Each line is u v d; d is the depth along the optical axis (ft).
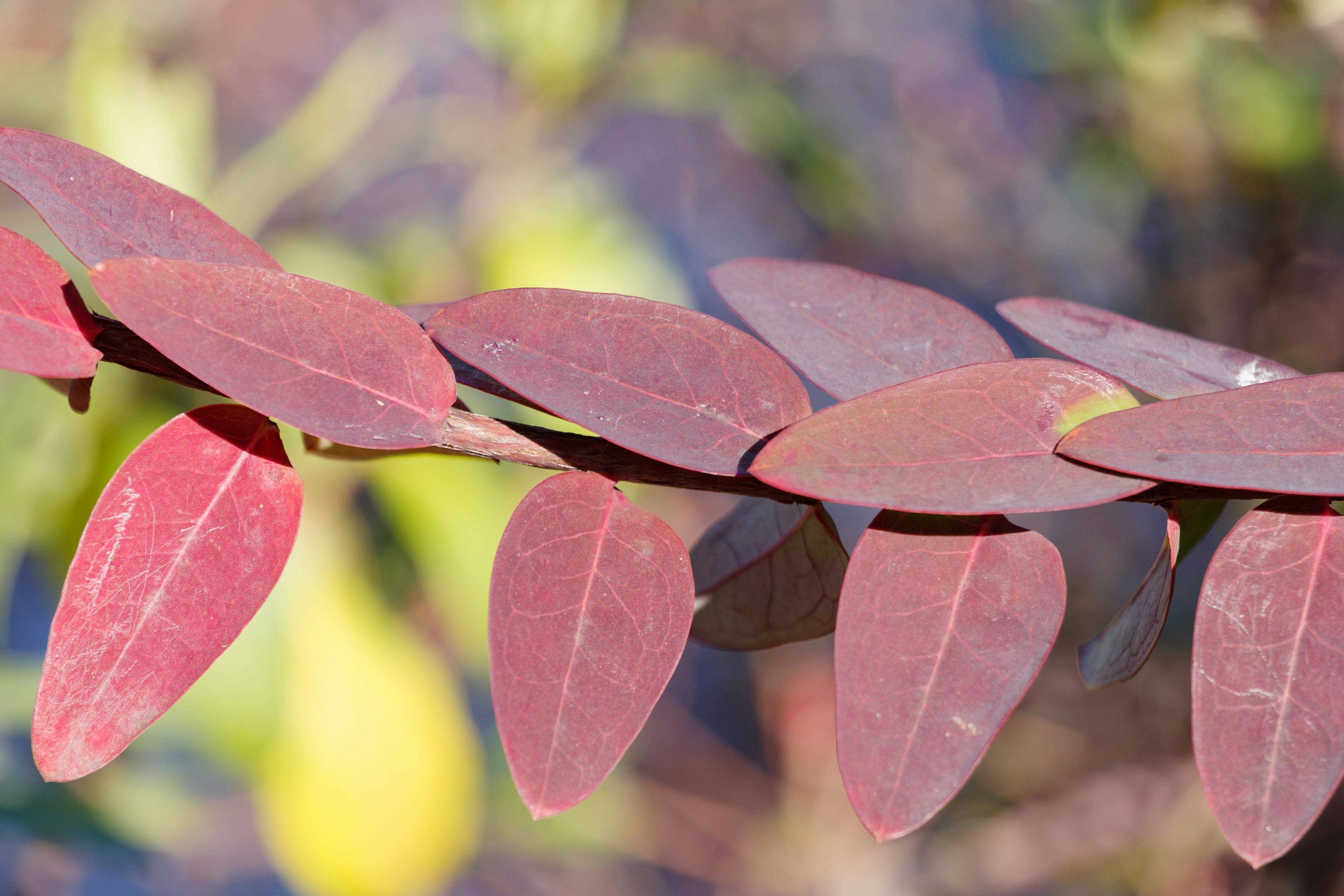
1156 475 1.15
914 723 1.14
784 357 1.25
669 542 1.18
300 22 4.46
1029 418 1.17
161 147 2.62
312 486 2.70
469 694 4.20
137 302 1.13
